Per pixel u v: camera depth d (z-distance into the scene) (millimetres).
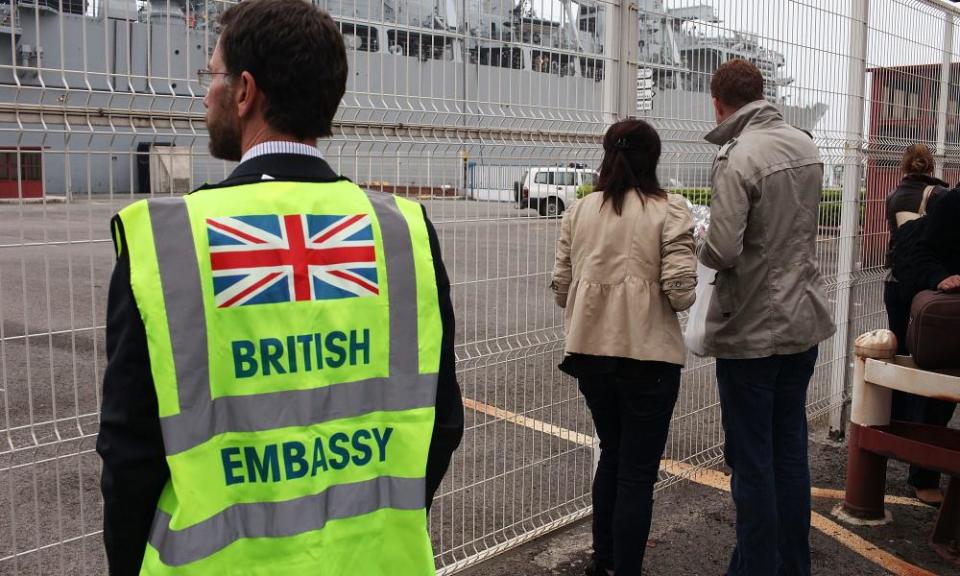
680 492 4312
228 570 1302
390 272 1465
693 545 3707
